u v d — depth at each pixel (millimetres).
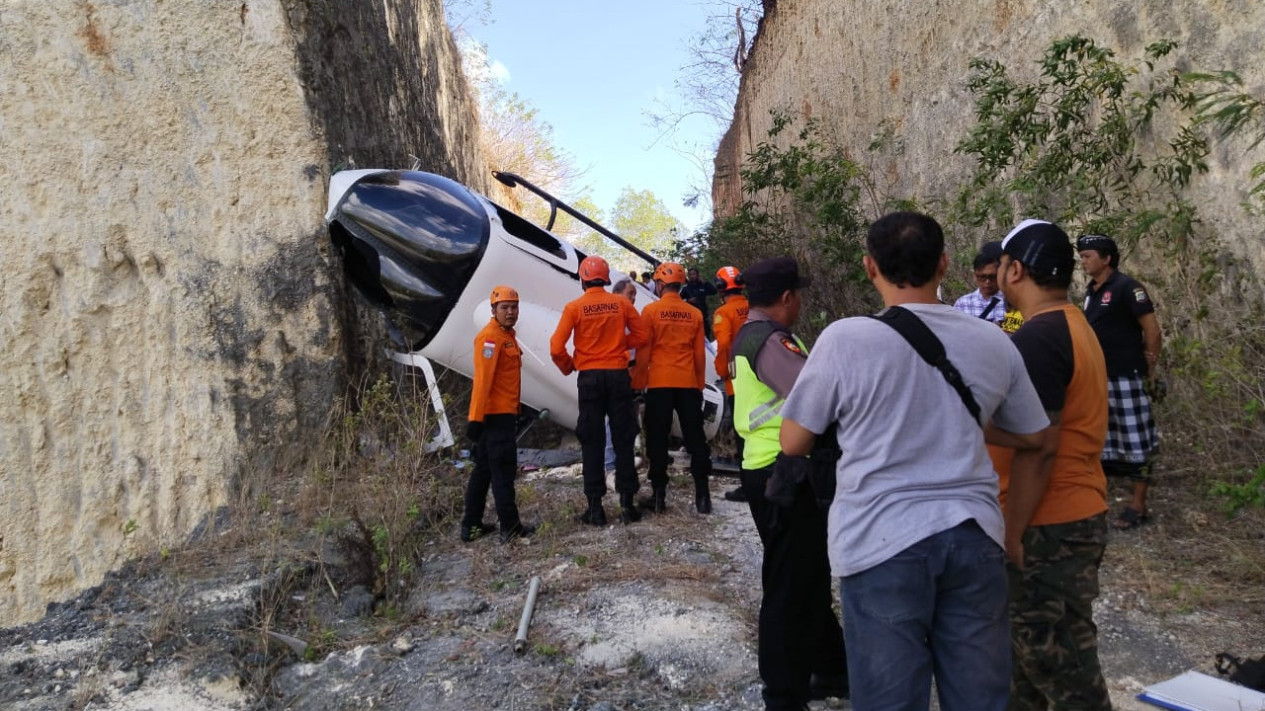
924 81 10508
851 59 13039
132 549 7688
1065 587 2926
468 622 5098
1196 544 5086
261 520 7070
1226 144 5977
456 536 6508
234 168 8281
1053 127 7586
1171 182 6227
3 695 5125
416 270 7898
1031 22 8195
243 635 5297
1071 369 2898
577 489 7496
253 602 5645
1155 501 5719
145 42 8195
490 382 6055
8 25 8008
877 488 2562
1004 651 2561
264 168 8328
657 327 6578
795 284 3680
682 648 4492
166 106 8211
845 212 10258
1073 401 2924
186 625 5520
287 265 8250
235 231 8234
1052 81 7727
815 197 10555
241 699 4789
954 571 2518
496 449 6176
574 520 6590
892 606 2521
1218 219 6066
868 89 12375
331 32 9188
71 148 8047
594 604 5070
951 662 2562
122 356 8016
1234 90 5863
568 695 4199
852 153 13094
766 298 3668
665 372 6566
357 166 9227
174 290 8102
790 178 11078
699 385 6680
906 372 2559
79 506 7797
